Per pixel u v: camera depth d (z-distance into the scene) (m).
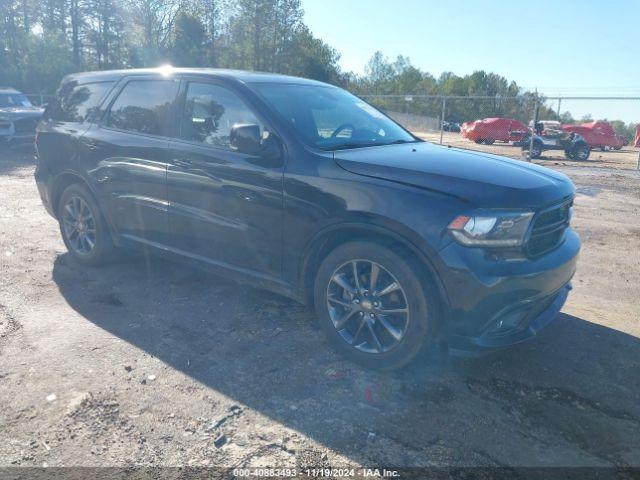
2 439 2.73
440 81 91.44
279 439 2.81
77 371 3.38
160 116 4.50
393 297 3.35
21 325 3.98
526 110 36.38
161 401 3.10
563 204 3.48
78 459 2.61
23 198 8.54
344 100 4.75
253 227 3.84
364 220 3.29
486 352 3.21
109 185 4.76
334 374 3.43
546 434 2.92
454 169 3.38
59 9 51.12
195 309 4.36
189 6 53.88
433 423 2.98
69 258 5.53
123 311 4.29
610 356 3.81
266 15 53.28
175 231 4.37
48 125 5.43
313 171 3.53
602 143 28.39
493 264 3.07
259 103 3.93
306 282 3.73
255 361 3.57
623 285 5.39
